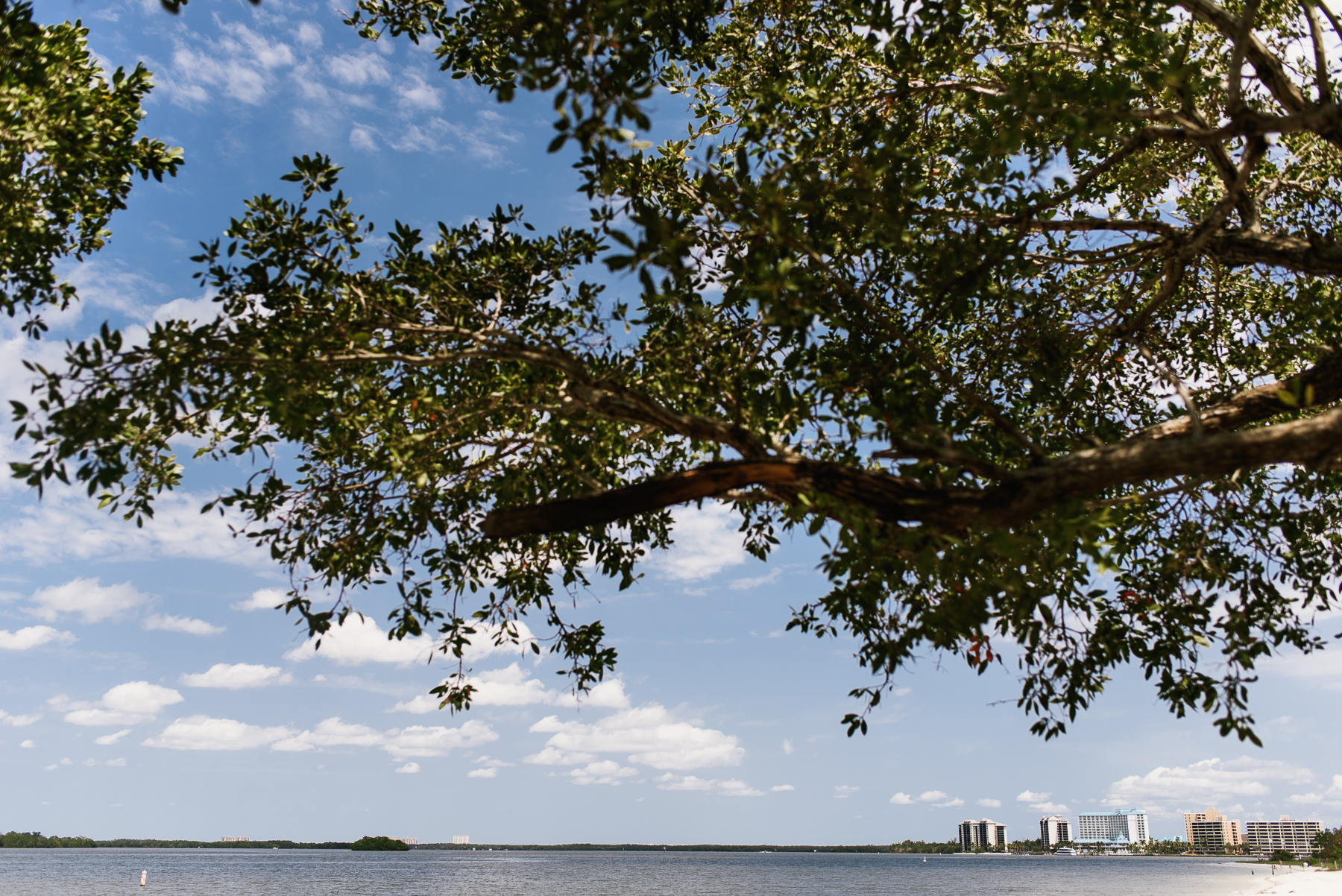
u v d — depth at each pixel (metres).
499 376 6.23
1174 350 8.01
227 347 4.83
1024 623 5.27
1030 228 5.82
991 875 110.88
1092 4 5.75
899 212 4.82
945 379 4.86
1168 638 6.32
